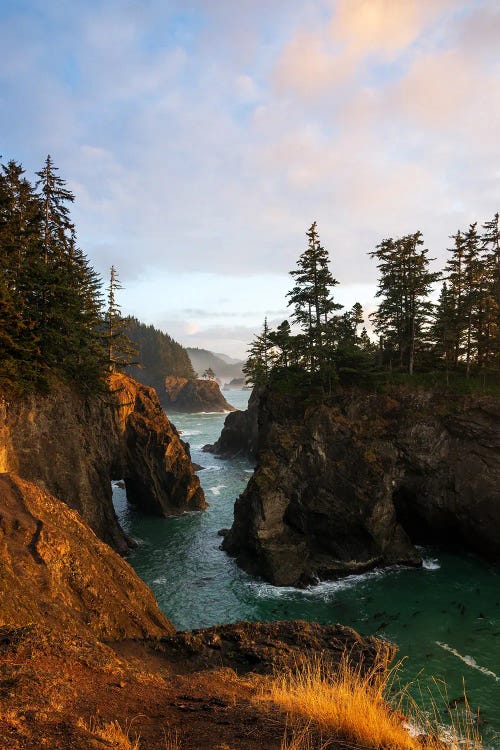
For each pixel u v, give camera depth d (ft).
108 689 23.43
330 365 158.51
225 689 28.84
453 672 74.54
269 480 130.62
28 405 118.83
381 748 16.58
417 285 159.12
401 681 71.87
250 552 129.18
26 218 125.90
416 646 83.30
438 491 140.36
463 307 159.33
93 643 30.91
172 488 182.29
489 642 84.33
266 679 36.04
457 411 140.15
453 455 139.23
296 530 133.69
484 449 135.23
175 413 615.57
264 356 262.26
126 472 180.55
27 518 54.19
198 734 18.16
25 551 49.37
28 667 23.25
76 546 54.54
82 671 25.62
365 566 125.08
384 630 90.17
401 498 147.02
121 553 137.08
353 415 148.87
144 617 52.21
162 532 159.43
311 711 19.71
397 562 128.67
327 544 131.03
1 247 112.68
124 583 55.36
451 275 169.27
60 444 127.85
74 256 154.20
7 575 44.06
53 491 123.44
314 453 136.67
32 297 117.19
